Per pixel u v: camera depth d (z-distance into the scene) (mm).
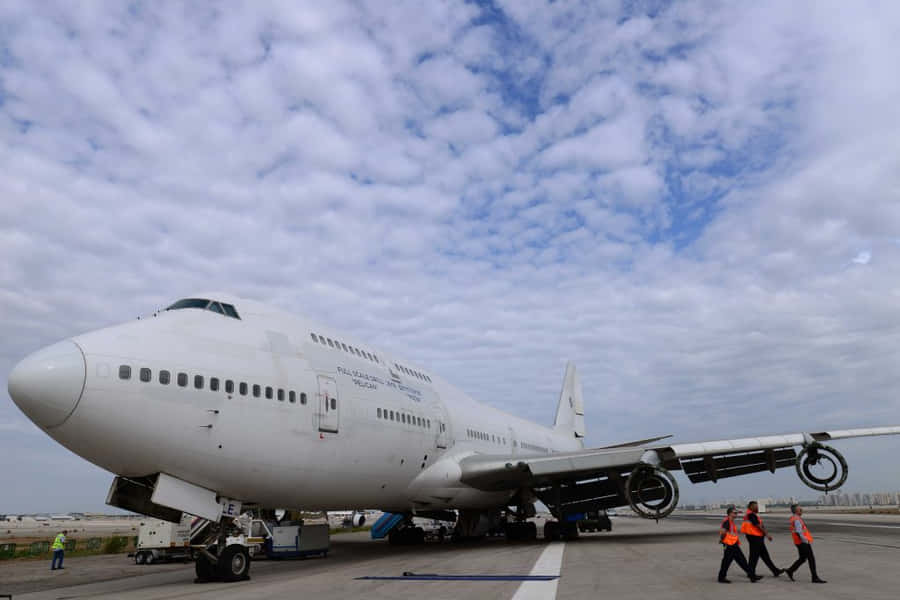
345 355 16953
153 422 11406
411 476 18828
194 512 12383
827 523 31391
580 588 9719
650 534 26906
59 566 20422
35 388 10375
